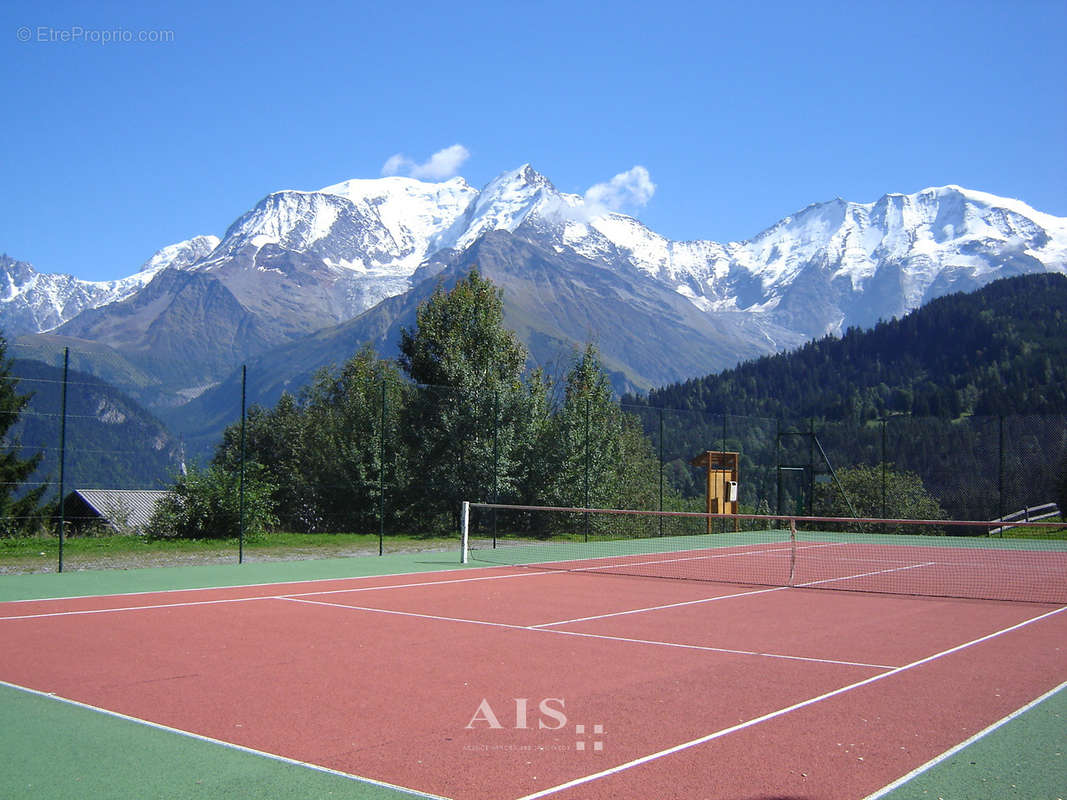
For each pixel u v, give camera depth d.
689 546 27.59
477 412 28.33
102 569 18.52
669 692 8.37
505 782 5.94
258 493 25.50
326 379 41.44
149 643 10.62
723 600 15.08
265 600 14.48
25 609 13.26
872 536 32.84
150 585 16.14
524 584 17.20
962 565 22.16
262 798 5.62
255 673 9.03
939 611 14.02
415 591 15.89
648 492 34.59
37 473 20.72
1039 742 6.88
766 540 30.72
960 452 36.91
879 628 12.24
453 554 23.42
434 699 8.03
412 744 6.72
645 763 6.33
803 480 37.50
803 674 9.20
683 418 36.34
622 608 13.98
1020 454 35.91
